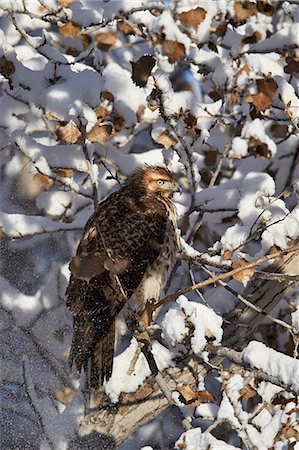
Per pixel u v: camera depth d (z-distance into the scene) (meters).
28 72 12.05
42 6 13.26
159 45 11.17
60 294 12.59
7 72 12.03
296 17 14.04
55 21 12.78
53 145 12.40
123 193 11.48
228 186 12.89
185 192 14.04
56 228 11.90
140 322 9.32
